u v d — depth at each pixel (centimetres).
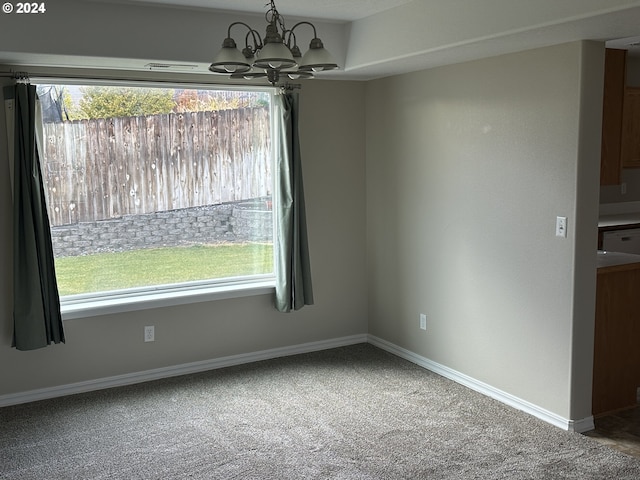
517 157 397
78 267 455
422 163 479
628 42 461
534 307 396
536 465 340
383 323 545
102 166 454
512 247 407
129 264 471
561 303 378
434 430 383
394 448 361
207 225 495
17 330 416
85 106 444
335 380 470
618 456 349
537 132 382
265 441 371
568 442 366
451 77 443
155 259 480
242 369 497
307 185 523
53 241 446
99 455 357
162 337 477
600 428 387
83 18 374
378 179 532
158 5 390
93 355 454
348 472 334
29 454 359
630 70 589
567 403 380
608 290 400
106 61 398
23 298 416
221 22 413
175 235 485
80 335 447
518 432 379
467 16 353
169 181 478
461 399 431
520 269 403
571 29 317
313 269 535
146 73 452
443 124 455
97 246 459
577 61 353
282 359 521
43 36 366
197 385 463
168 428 391
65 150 442
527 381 405
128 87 454
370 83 530
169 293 483
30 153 408
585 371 380
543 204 382
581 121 356
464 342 454
